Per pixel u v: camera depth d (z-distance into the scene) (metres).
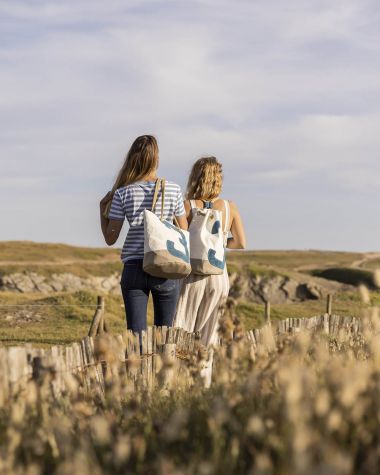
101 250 97.50
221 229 6.20
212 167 6.27
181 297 6.25
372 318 4.79
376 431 3.41
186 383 5.12
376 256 122.56
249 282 54.09
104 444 3.52
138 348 5.57
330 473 2.42
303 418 3.12
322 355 4.69
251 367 4.42
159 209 5.92
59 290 64.25
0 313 19.70
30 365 4.48
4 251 88.44
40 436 3.61
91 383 4.97
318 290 53.75
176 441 3.57
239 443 3.39
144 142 5.96
